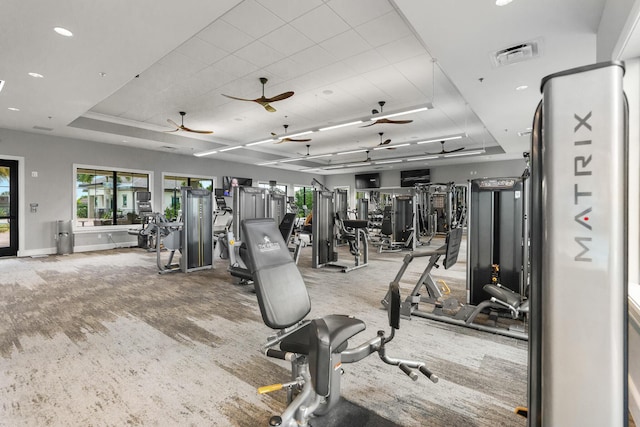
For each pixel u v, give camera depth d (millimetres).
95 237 8438
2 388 2078
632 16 1863
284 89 5605
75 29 3166
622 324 847
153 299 4051
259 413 1846
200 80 5203
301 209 15109
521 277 3428
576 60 3662
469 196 3646
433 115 7223
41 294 4250
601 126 848
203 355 2549
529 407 1016
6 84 4516
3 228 7184
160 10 2875
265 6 3279
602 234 850
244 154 10914
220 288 4586
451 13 2805
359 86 5496
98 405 1909
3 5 2787
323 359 1323
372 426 1742
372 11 3367
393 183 14664
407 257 3424
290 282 1954
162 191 9758
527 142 8289
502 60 3678
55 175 7762
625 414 849
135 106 6543
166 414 1831
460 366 2393
